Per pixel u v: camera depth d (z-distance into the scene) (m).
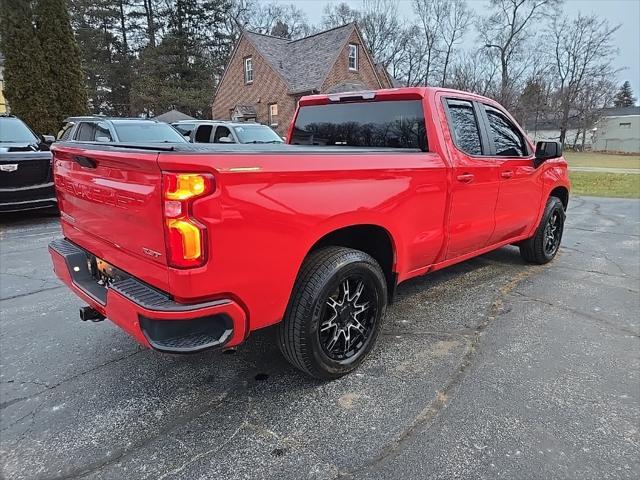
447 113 3.42
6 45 13.65
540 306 3.89
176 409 2.46
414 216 3.03
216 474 1.99
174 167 1.86
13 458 2.08
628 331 3.41
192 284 1.94
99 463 2.06
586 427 2.30
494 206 3.89
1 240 6.32
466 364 2.92
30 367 2.89
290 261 2.27
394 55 50.53
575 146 52.22
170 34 35.88
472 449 2.14
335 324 2.64
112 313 2.21
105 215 2.37
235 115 29.33
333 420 2.35
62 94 14.34
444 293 4.21
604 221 8.07
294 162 2.23
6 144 7.75
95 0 35.47
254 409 2.45
